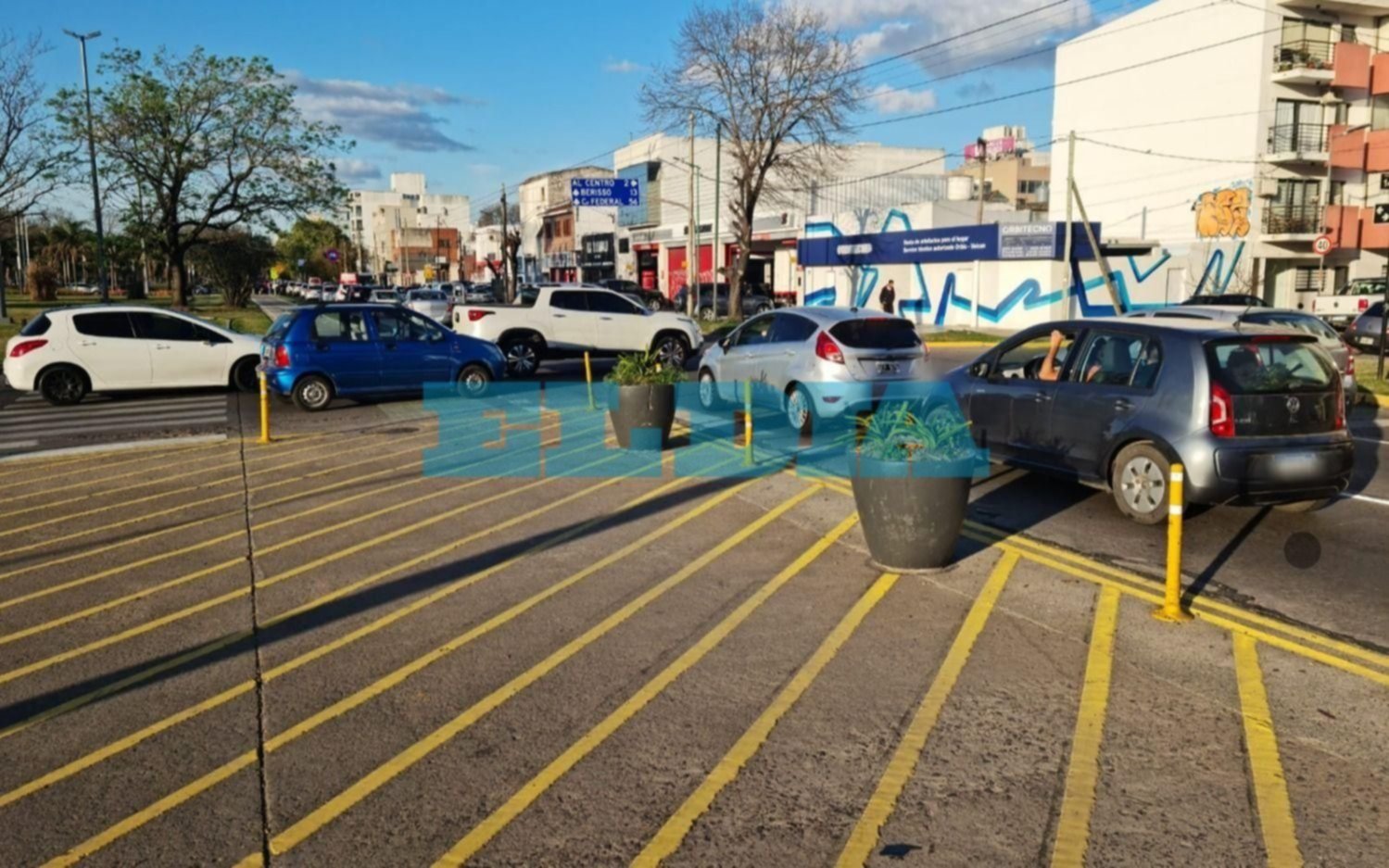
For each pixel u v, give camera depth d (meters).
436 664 5.32
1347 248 40.03
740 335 14.08
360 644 5.62
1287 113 38.84
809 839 3.69
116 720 4.70
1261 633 5.70
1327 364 8.01
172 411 15.55
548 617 6.02
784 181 47.22
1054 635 5.64
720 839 3.69
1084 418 8.60
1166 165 42.19
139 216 41.28
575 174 82.31
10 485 10.05
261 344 16.75
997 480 9.95
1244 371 7.75
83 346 16.61
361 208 151.12
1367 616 6.04
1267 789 4.02
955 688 4.96
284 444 12.37
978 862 3.54
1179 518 5.86
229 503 9.11
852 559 7.11
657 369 11.44
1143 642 5.54
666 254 59.81
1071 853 3.59
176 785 4.11
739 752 4.34
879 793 4.00
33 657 5.47
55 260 90.19
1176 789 4.02
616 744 4.42
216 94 41.09
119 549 7.59
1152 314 9.52
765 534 7.80
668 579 6.72
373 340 15.78
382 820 3.83
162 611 6.18
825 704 4.80
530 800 3.97
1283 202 39.19
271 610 6.19
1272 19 38.06
